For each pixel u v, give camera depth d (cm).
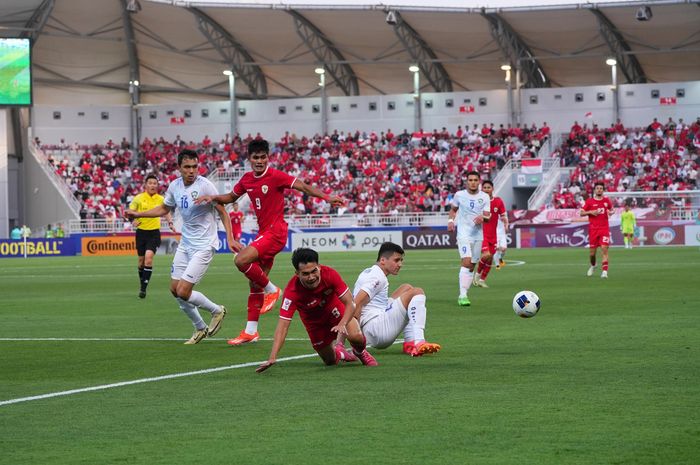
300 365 1345
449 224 2359
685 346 1461
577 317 1947
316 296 1264
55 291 3108
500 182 7562
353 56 8538
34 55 8381
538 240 6656
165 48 8375
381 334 1392
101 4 7750
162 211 1703
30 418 995
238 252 1630
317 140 8456
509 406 1007
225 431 917
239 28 8069
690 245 6391
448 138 8256
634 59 8344
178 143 8612
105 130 8712
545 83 8975
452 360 1355
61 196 7988
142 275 2767
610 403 1012
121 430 930
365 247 6806
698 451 805
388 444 850
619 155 7725
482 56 8338
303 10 7581
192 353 1521
